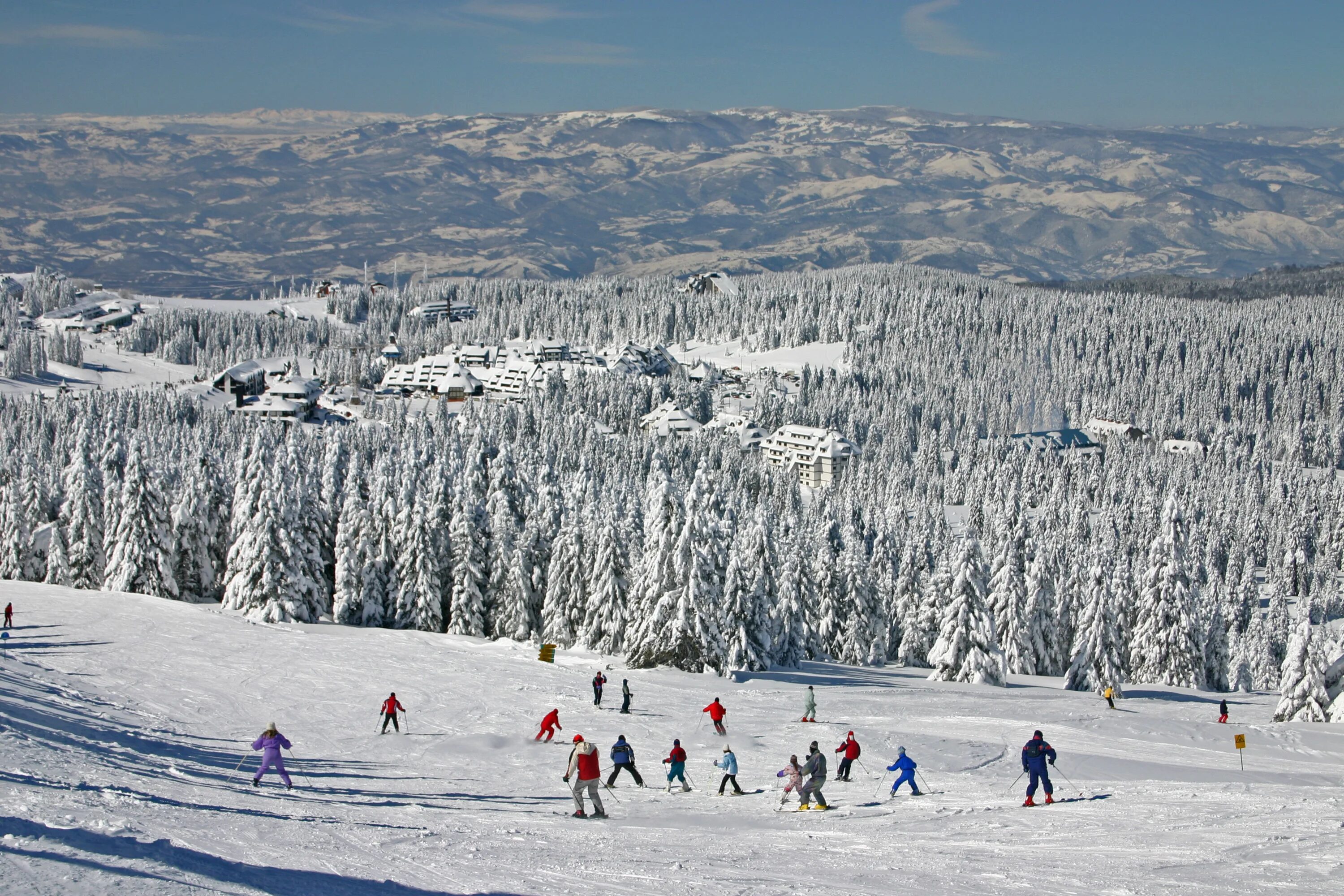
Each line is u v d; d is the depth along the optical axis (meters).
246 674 56.78
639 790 35.28
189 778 30.98
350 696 52.19
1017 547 116.81
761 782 36.62
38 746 31.86
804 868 21.91
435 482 92.25
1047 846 24.14
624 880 20.36
